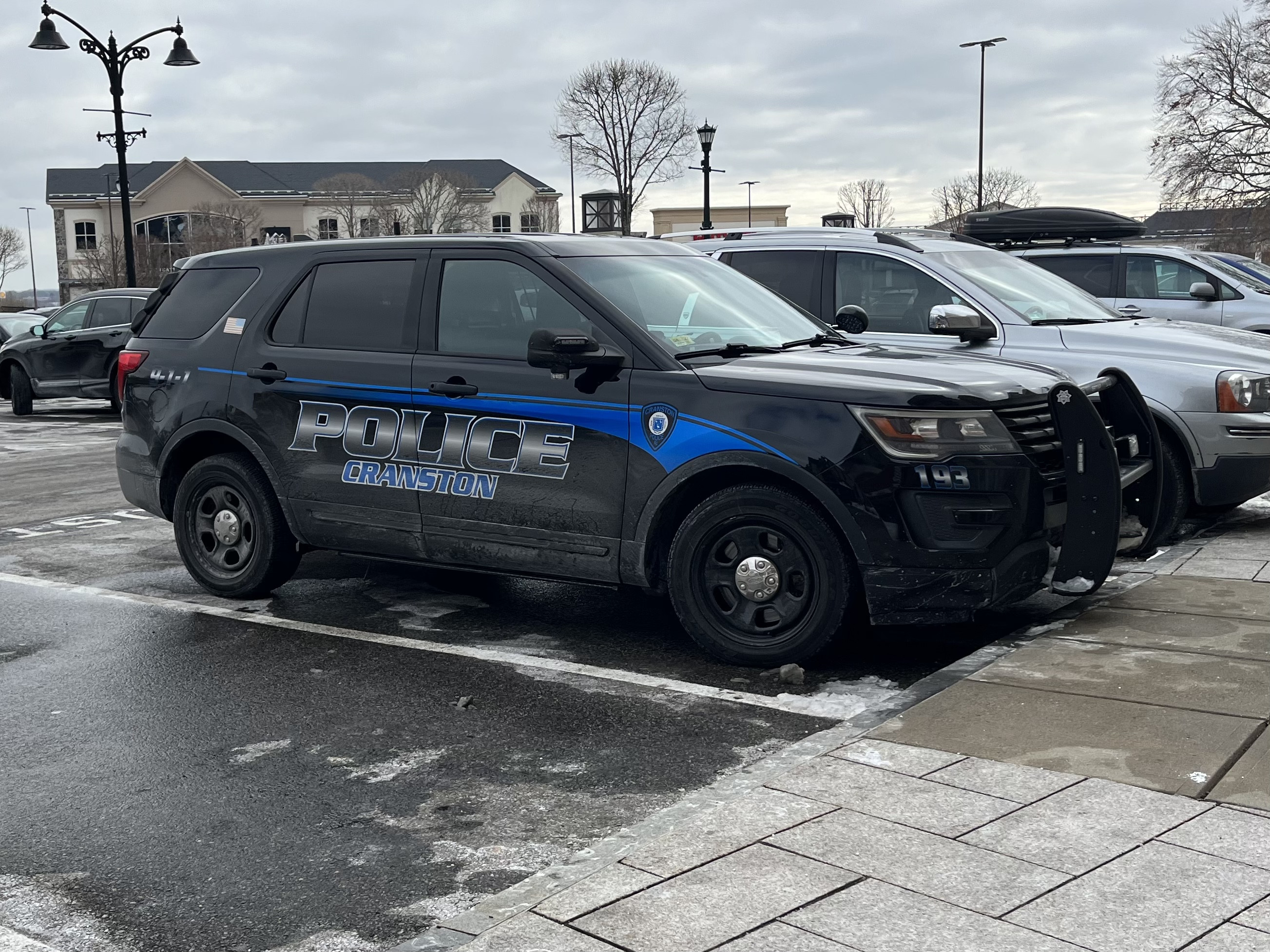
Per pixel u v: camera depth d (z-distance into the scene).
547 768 4.32
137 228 72.25
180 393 6.81
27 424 18.67
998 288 8.11
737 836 3.45
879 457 4.96
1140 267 12.13
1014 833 3.41
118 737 4.75
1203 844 3.30
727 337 5.82
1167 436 7.32
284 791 4.18
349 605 6.73
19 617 6.63
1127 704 4.39
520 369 5.73
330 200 72.25
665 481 5.35
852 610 5.14
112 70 26.45
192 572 6.96
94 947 3.18
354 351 6.23
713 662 5.52
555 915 3.03
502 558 5.85
